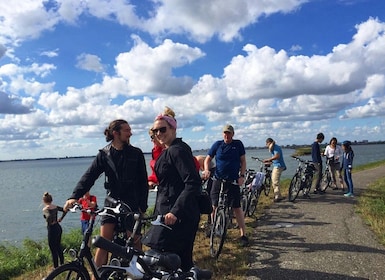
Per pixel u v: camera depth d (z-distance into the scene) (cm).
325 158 1434
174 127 442
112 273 382
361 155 7050
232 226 844
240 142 724
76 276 373
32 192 3866
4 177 8194
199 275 405
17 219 2172
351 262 602
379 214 952
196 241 738
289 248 683
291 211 1024
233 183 700
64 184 4756
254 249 682
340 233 776
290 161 4878
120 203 419
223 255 648
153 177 571
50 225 754
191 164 417
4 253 1014
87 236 386
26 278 706
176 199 425
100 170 492
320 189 1326
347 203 1123
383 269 571
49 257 912
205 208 445
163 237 420
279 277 547
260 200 1216
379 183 1633
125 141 491
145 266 380
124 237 477
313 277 545
